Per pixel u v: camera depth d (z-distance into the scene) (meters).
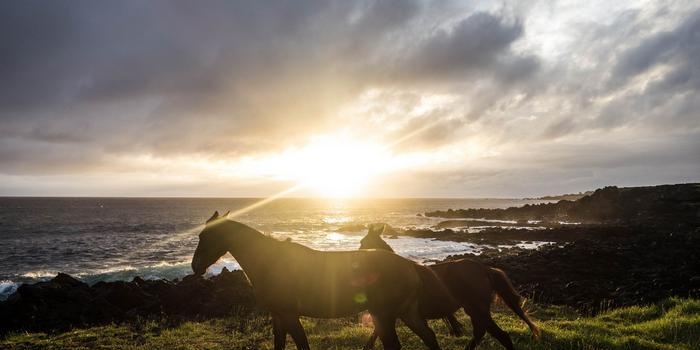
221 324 11.61
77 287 16.42
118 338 10.22
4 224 68.50
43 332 11.71
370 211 141.25
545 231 46.28
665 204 57.28
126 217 91.69
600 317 10.99
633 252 25.19
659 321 9.68
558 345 8.00
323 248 38.97
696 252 24.33
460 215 93.12
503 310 12.37
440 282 7.29
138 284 17.05
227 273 17.08
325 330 10.31
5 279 24.53
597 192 73.38
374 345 8.59
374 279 6.66
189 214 107.06
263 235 7.35
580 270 20.22
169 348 9.16
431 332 7.00
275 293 6.91
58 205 164.38
